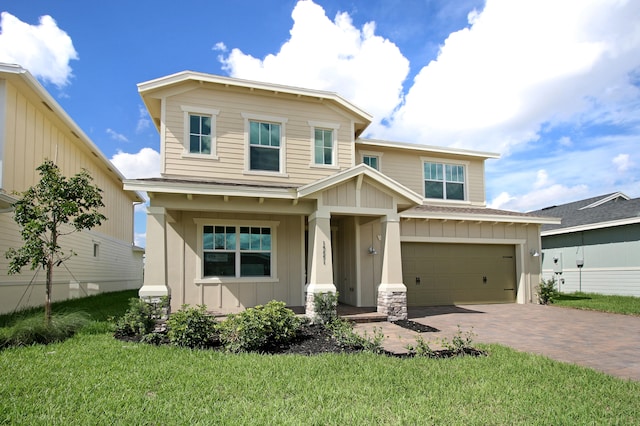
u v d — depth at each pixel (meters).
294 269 11.80
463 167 16.33
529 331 9.15
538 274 15.19
